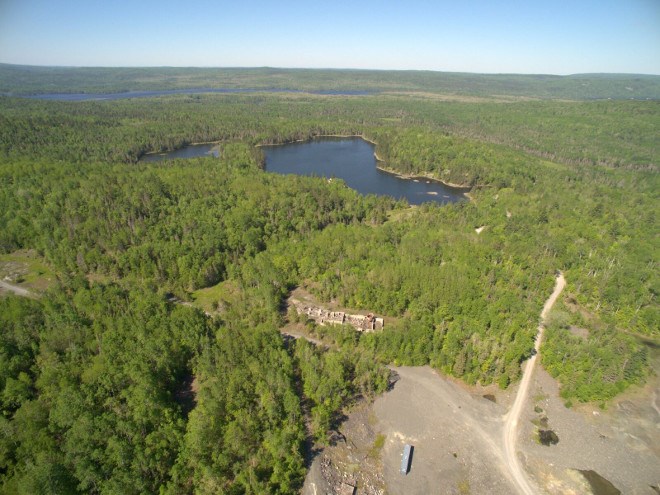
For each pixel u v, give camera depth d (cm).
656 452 9394
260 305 13862
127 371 9675
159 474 7969
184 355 10844
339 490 8194
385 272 14525
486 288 14375
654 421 10175
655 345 12962
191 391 10350
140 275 15538
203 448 8269
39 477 7188
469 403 10506
